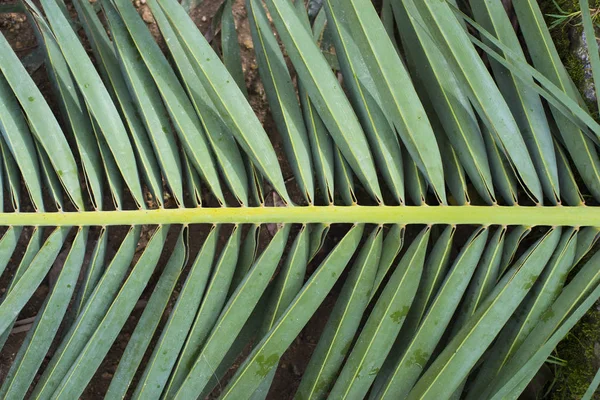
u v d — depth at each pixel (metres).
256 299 0.90
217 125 0.91
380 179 1.07
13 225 0.91
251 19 0.92
